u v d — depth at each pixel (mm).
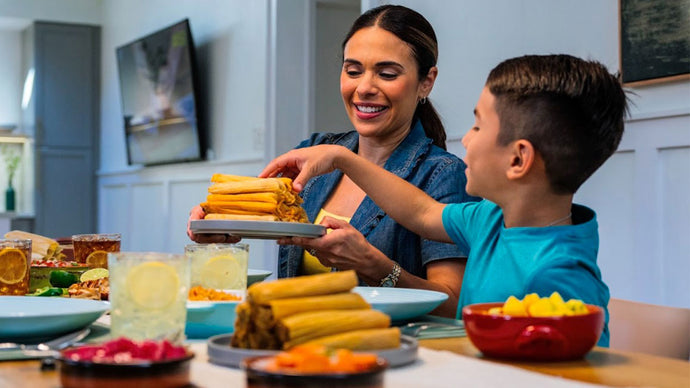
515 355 896
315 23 4863
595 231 1143
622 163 2760
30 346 923
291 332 796
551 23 2988
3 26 7895
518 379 771
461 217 1426
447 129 3482
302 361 702
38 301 1146
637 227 2699
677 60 2527
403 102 1792
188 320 1020
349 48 1829
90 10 7742
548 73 1111
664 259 2609
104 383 701
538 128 1108
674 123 2564
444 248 1632
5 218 7484
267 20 4840
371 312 848
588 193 2896
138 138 6508
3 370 819
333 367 698
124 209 7129
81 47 7738
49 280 1618
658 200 2627
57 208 7676
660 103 2619
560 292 1041
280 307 810
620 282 2762
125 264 900
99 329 1065
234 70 5340
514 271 1135
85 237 1763
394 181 1529
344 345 811
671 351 1397
